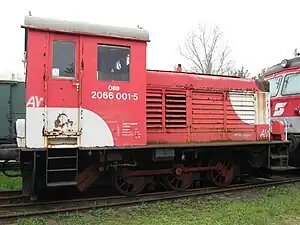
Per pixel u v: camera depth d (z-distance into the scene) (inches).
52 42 280.5
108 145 291.9
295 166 472.4
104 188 374.3
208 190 357.4
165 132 337.7
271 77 507.8
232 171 385.4
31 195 289.9
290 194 338.6
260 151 390.0
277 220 255.3
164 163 350.3
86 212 276.5
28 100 270.7
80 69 286.0
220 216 259.8
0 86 543.5
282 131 396.2
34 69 273.9
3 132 541.0
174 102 345.1
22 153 280.2
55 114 277.0
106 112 292.8
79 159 305.3
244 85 389.7
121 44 301.3
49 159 276.7
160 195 337.1
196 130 354.9
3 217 255.4
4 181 406.6
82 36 288.5
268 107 403.9
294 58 479.2
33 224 240.1
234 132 377.1
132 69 305.0
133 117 302.5
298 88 458.3
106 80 294.4
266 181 416.2
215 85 369.7
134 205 299.6
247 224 240.8
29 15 279.1
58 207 291.9
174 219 253.4
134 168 338.3
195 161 369.7
